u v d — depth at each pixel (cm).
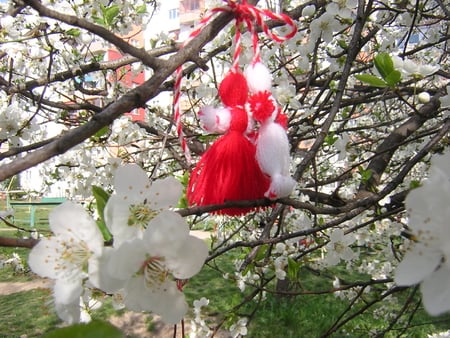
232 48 192
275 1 236
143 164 318
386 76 142
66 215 82
